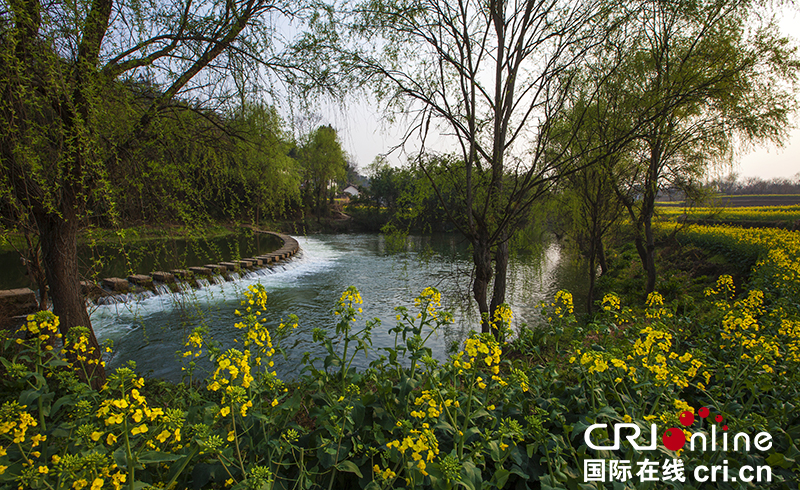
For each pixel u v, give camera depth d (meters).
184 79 4.48
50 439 2.13
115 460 1.67
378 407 2.48
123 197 4.13
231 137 5.33
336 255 24.67
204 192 5.14
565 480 2.15
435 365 2.55
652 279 9.38
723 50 6.92
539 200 7.82
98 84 3.42
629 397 2.90
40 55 2.96
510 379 2.70
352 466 2.08
